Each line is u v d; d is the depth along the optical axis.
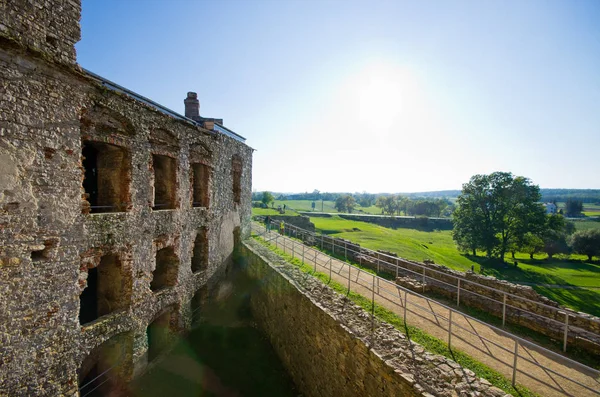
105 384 9.91
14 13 6.32
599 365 6.98
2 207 6.25
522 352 7.52
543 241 38.28
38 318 6.99
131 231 9.98
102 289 10.20
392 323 8.98
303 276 12.93
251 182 23.12
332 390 8.83
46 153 7.11
